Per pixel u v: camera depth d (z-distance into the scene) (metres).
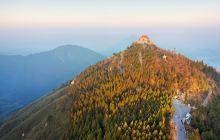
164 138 97.31
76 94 170.75
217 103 159.88
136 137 99.62
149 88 153.25
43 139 143.50
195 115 125.88
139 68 194.12
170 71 187.25
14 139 175.25
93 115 125.81
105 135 103.25
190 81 174.88
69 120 134.38
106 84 162.25
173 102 145.38
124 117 112.88
